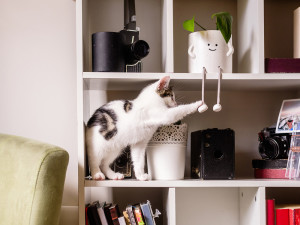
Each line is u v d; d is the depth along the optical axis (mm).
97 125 1080
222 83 1171
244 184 1074
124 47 1114
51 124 1346
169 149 1110
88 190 1232
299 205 1178
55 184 846
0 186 920
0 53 1347
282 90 1339
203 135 1106
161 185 1062
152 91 1069
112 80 1108
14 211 858
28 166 854
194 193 1347
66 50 1355
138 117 1055
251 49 1176
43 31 1354
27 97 1346
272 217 1086
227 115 1363
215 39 1121
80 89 1066
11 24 1351
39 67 1351
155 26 1359
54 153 850
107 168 1121
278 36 1376
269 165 1153
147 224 1075
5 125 1342
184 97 1350
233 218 1349
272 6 1378
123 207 1333
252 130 1365
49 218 832
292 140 1137
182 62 1355
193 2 1367
